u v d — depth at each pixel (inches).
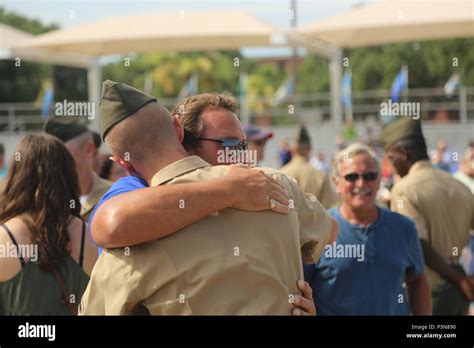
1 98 1248.8
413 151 189.8
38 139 125.9
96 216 86.4
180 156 90.1
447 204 184.2
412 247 159.5
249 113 760.3
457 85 813.9
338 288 151.6
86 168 167.9
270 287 86.4
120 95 90.1
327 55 529.0
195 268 84.4
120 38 442.9
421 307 163.8
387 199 205.2
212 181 86.0
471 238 220.2
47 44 457.4
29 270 119.7
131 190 89.1
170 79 1589.6
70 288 122.3
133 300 85.4
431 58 1338.6
